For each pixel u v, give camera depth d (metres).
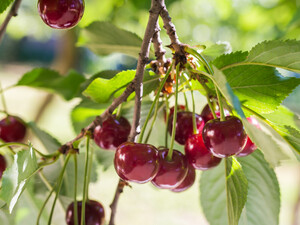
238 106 0.27
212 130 0.30
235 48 1.15
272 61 0.32
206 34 1.17
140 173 0.30
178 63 0.32
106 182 1.48
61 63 0.71
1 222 0.40
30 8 1.42
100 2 0.80
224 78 0.28
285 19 0.93
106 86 0.34
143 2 0.68
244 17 1.08
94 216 0.35
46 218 0.42
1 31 0.37
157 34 0.33
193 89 0.34
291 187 1.52
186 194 1.50
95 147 0.42
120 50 0.43
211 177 0.39
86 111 0.41
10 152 0.39
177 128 0.35
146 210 1.34
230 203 0.33
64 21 0.31
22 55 4.88
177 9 1.04
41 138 0.41
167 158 0.32
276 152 0.31
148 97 0.40
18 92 2.21
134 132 0.31
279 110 0.34
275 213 0.37
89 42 0.43
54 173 0.40
